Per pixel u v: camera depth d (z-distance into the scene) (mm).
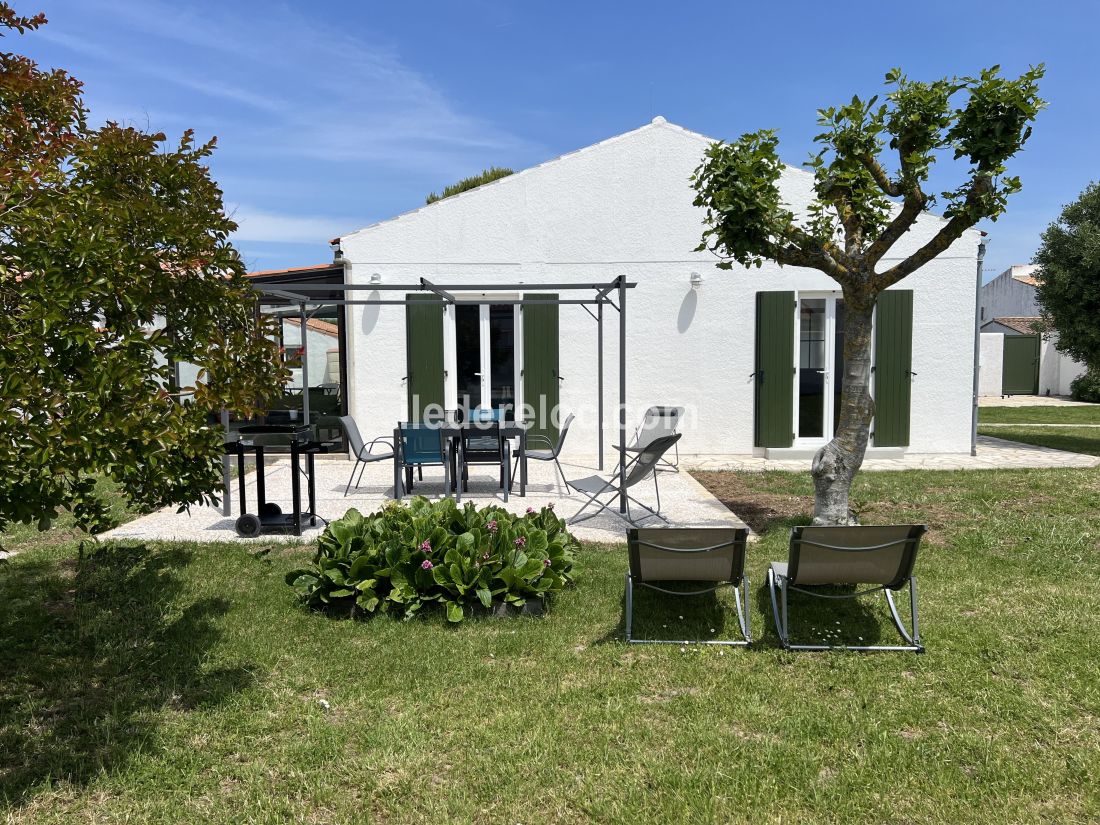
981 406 18734
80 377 2277
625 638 3785
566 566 4531
